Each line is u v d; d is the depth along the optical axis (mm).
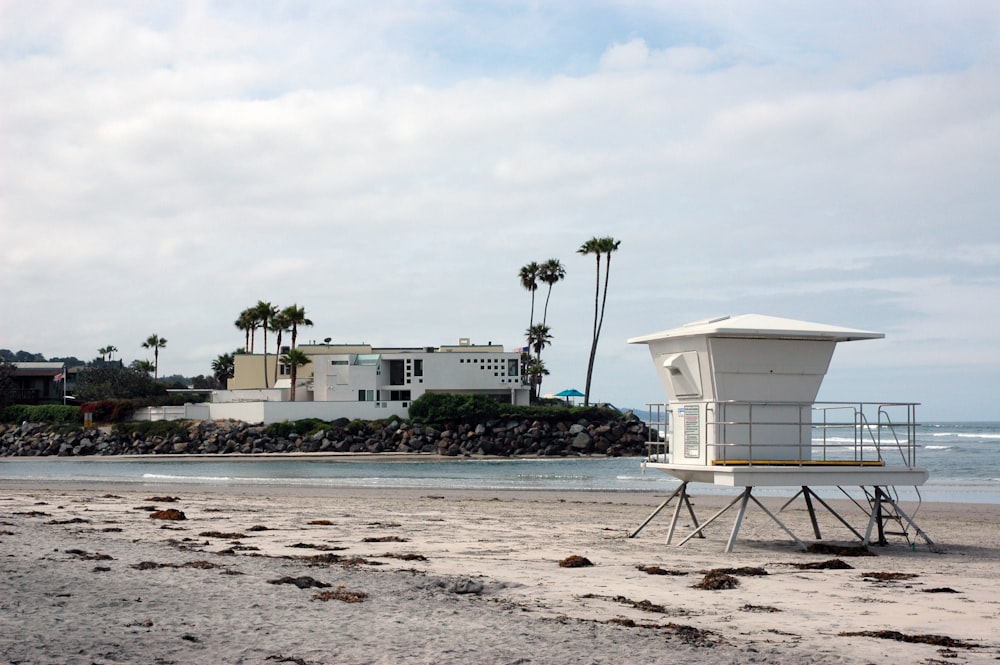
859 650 8250
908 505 31156
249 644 7555
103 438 96250
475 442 91438
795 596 11312
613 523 21906
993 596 11500
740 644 8359
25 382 118688
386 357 99875
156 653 7070
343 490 38594
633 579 12438
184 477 52906
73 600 8945
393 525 20484
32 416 103688
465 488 40875
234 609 8969
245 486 42938
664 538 18203
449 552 15453
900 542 18344
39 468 69688
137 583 10203
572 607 10125
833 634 9031
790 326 15961
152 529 18281
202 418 98812
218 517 21891
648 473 60562
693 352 16109
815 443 16156
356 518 22250
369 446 90625
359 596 10047
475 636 8211
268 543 16375
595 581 12188
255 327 122375
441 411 93750
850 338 15898
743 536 19000
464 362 100125
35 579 10078
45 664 6512
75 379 134625
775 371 15914
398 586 11016
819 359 16094
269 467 70438
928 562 15125
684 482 17266
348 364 98312
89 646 7109
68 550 12953
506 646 7840
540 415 95062
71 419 102625
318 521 20781
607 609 10078
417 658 7324
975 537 20125
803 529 21172
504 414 94562
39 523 18391
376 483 46500
